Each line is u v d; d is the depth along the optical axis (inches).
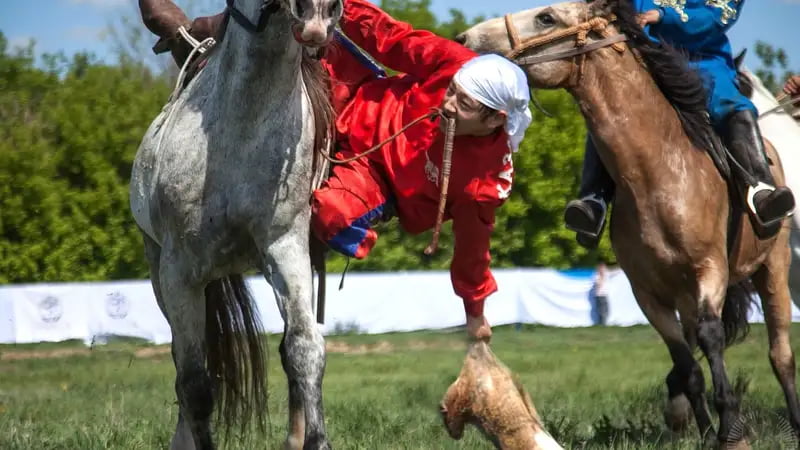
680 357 419.5
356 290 1219.2
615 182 412.2
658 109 404.8
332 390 661.9
